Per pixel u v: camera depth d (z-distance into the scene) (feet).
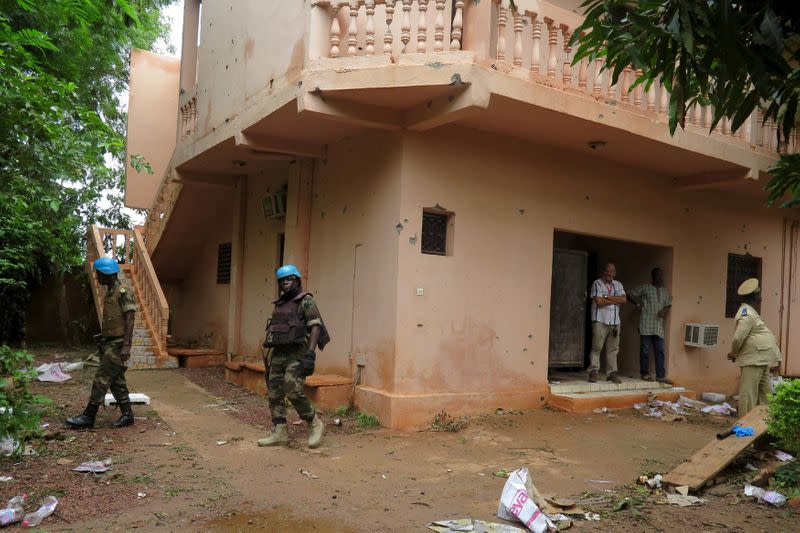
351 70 20.99
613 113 23.88
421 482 16.57
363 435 21.38
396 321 22.61
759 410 19.88
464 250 24.44
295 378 19.40
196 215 40.81
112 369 21.27
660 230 31.40
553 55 22.49
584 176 28.27
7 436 17.06
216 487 15.65
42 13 27.91
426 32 21.07
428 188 23.52
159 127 44.50
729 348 35.01
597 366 29.30
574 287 32.53
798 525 13.71
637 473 17.87
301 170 28.94
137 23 24.26
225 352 38.99
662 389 30.40
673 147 26.25
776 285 37.93
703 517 14.16
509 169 25.82
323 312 27.53
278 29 24.23
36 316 46.85
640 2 11.51
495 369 25.29
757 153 29.50
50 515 13.35
